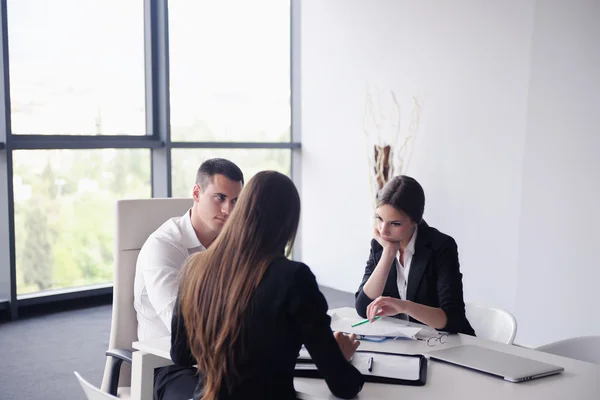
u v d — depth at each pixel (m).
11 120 4.83
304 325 1.49
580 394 1.56
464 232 4.83
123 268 2.44
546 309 4.26
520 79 4.38
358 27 5.62
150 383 1.89
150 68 5.52
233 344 1.49
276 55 6.29
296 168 6.42
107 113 5.36
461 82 4.79
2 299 4.93
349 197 5.85
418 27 5.09
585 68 3.95
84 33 5.19
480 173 4.69
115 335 2.41
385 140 5.44
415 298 2.42
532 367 1.74
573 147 4.04
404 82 5.24
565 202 4.11
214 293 1.53
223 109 5.98
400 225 2.35
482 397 1.54
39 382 3.65
